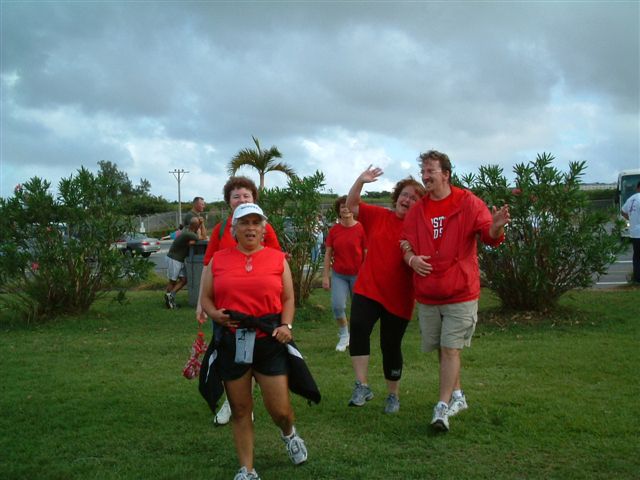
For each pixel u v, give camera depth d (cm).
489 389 580
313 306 1100
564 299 1080
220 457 438
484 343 794
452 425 486
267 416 523
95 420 521
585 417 492
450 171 493
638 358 689
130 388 619
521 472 399
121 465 426
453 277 473
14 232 1056
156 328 990
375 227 535
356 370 527
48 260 1060
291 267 1097
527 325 903
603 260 910
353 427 491
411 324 955
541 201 912
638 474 392
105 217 1095
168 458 437
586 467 404
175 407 554
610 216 948
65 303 1087
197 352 442
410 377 645
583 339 802
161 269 2236
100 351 816
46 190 1059
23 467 423
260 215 392
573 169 920
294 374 391
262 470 414
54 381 651
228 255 399
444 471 402
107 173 1132
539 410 516
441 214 487
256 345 383
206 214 2688
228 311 380
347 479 396
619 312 971
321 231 1109
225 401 537
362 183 531
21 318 1062
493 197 931
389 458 426
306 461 422
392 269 517
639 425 476
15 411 548
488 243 468
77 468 420
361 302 524
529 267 923
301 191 1104
